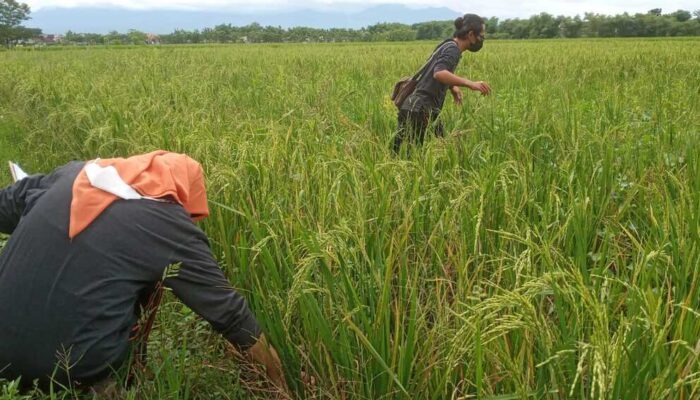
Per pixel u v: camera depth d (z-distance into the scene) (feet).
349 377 9.23
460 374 8.93
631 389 7.30
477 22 22.84
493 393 8.46
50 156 24.53
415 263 10.88
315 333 9.72
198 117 26.07
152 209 9.57
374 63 58.90
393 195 12.80
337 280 10.59
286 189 13.70
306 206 12.90
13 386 8.62
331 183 13.73
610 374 6.34
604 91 29.71
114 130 23.95
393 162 13.34
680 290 9.59
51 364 9.20
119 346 9.37
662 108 23.54
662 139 18.40
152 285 9.88
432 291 10.35
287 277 10.93
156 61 68.95
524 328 7.89
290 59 70.18
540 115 22.08
